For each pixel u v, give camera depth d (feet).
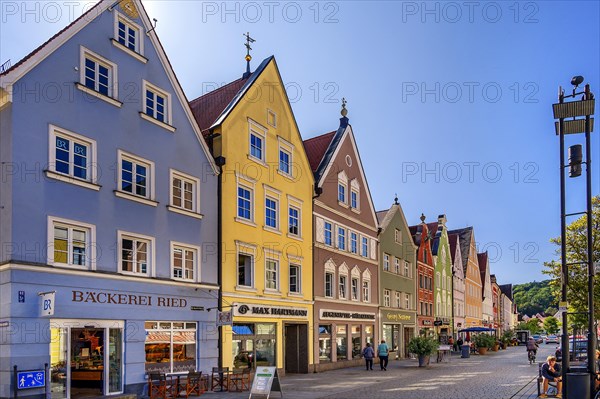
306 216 96.58
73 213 54.24
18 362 47.24
